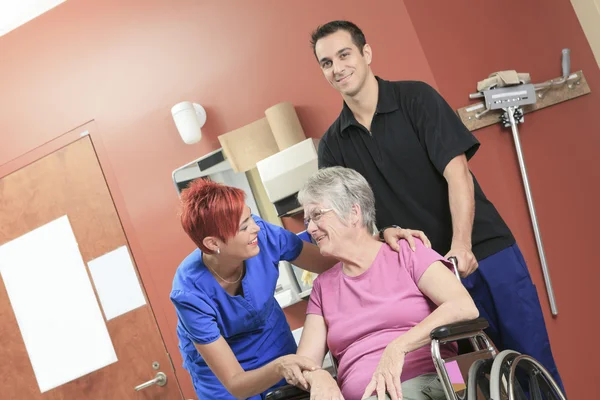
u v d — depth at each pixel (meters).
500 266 2.44
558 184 3.34
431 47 3.35
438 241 2.47
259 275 2.32
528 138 3.35
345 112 2.52
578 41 3.40
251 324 2.33
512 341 2.45
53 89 3.91
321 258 2.45
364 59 2.44
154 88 3.75
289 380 1.97
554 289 3.30
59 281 3.94
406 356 1.99
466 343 2.24
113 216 3.83
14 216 3.99
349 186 2.11
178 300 2.22
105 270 3.85
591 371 3.27
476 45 3.37
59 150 3.91
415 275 2.06
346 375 2.06
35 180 3.96
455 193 2.31
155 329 3.78
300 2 3.52
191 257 2.31
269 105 3.57
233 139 3.50
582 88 3.35
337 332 2.10
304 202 2.12
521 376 2.22
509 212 3.30
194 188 2.16
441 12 3.38
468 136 2.37
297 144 3.30
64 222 3.92
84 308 3.90
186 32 3.70
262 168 3.37
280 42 3.55
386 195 2.52
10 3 3.82
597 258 3.31
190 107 3.53
